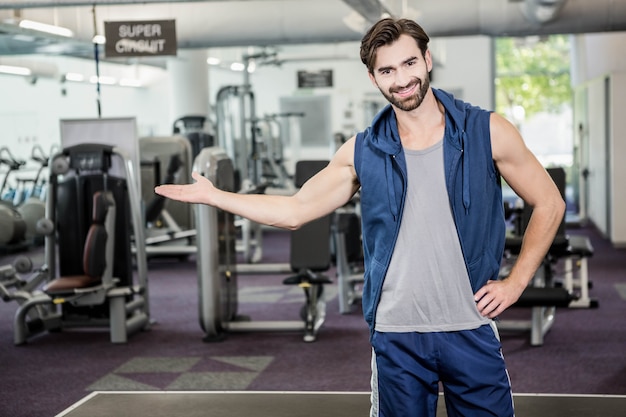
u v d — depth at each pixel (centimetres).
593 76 1205
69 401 448
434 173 206
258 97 1727
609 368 484
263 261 953
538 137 1812
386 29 199
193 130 1167
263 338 584
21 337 585
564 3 816
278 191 928
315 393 432
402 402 214
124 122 638
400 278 210
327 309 680
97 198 578
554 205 209
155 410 411
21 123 1484
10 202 1078
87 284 567
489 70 1572
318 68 1702
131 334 608
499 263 215
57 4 666
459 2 871
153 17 911
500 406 212
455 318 209
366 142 213
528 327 568
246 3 911
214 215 567
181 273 889
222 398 428
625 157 991
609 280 777
